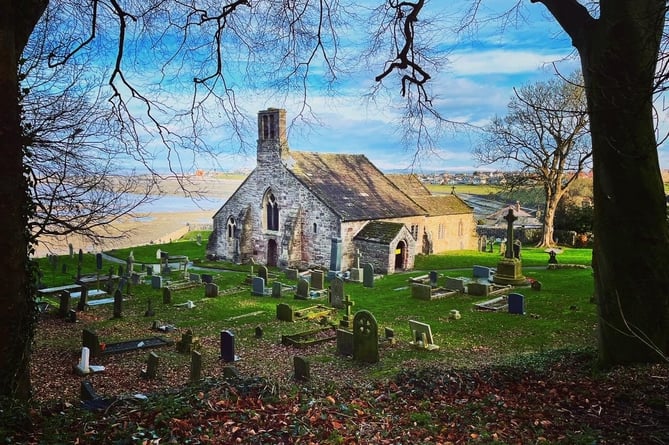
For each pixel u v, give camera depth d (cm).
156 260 4356
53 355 1619
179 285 3011
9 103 723
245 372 1436
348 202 3897
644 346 898
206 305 2491
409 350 1614
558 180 4784
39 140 1052
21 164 763
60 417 669
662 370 837
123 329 2014
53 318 2194
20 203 762
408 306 2333
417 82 1124
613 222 905
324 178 4091
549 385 877
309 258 3909
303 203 3906
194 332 1978
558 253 4253
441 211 4591
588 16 923
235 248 4244
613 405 734
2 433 570
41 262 3925
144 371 1448
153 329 2019
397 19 1148
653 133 862
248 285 3066
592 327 1786
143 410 689
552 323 1873
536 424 687
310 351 1683
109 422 645
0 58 711
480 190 8481
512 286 2614
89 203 1205
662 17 665
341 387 970
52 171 1148
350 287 2934
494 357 1429
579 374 945
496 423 698
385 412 764
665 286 892
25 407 664
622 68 833
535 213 7144
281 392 820
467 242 5016
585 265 3419
